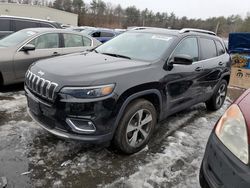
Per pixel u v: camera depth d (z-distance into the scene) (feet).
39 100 8.84
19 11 113.09
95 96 8.02
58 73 8.61
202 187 6.22
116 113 8.48
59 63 9.75
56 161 8.99
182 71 11.25
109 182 8.13
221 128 6.12
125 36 13.37
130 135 9.60
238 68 25.54
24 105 14.02
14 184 7.64
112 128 8.58
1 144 9.75
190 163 9.53
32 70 9.79
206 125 13.60
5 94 15.74
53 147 9.83
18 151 9.39
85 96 7.98
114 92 8.31
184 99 12.10
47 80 8.57
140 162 9.36
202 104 17.85
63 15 133.28
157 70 10.04
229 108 6.38
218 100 16.22
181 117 14.60
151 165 9.21
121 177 8.41
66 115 8.14
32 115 9.77
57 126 8.53
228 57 16.38
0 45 16.76
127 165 9.10
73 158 9.25
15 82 16.42
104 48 12.96
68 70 8.82
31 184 7.74
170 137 11.64
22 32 18.24
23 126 11.39
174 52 11.15
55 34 18.52
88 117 8.07
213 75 14.39
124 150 9.45
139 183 8.18
